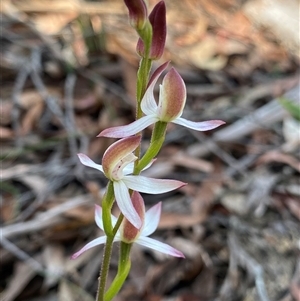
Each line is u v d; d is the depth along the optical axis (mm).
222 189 184
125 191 79
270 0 365
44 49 233
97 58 233
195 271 152
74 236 160
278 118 218
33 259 151
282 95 230
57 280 148
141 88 79
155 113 79
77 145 198
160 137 81
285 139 213
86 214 162
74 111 208
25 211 166
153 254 156
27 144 190
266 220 175
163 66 76
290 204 182
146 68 79
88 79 222
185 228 167
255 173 194
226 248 164
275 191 186
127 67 225
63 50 242
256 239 167
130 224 88
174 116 79
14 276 146
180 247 158
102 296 89
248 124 212
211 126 81
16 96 206
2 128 196
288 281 154
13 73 221
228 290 151
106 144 193
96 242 90
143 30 76
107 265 87
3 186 172
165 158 191
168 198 178
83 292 146
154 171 184
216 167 192
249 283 152
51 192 175
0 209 166
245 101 234
